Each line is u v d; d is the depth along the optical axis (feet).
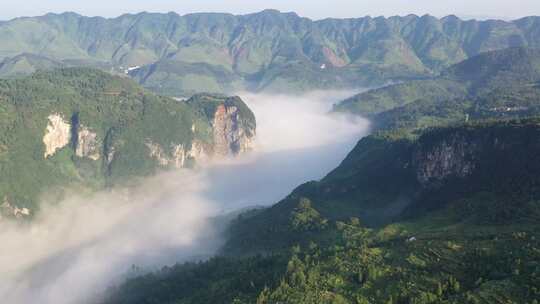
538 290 653.30
